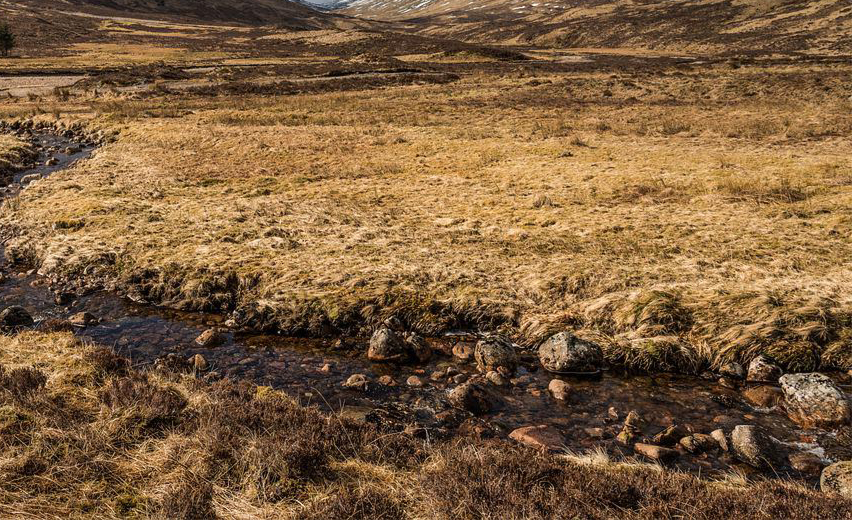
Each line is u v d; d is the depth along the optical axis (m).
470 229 15.08
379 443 6.13
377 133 32.81
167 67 82.12
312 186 20.70
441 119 38.66
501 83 62.53
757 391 8.11
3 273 13.06
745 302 9.98
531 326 10.10
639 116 37.53
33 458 5.36
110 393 6.82
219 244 13.70
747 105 41.25
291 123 37.84
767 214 15.31
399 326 10.28
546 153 25.81
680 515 4.54
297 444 5.61
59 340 8.99
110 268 12.64
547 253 13.07
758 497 4.81
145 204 17.59
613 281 11.19
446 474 5.18
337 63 94.06
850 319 9.33
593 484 4.97
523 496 4.75
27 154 28.05
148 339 9.83
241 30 178.50
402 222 16.05
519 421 7.46
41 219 16.23
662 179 19.66
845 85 45.72
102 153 28.00
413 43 123.31
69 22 162.88
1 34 101.19
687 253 12.67
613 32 157.00
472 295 10.87
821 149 24.08
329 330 10.28
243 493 5.07
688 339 9.53
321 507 4.77
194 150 28.41
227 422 6.16
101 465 5.41
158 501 4.93
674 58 96.81
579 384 8.54
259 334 10.23
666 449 6.52
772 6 143.50
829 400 7.28
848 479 5.43
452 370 8.80
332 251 13.27
